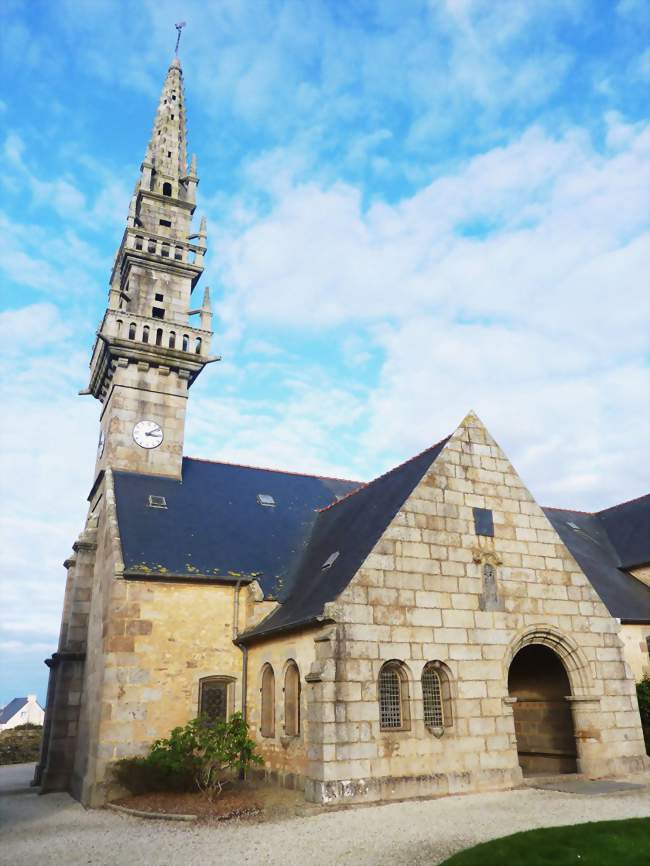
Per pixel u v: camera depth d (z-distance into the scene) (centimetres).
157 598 1930
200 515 2347
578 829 1091
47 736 2262
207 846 1140
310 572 2019
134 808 1514
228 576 2036
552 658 1948
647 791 1488
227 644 1981
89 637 2181
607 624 1894
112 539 2012
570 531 2920
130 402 2559
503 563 1806
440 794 1488
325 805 1358
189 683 1889
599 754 1723
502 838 1052
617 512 3152
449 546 1738
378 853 1026
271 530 2420
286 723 1673
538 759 1966
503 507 1872
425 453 2045
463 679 1634
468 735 1588
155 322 2677
